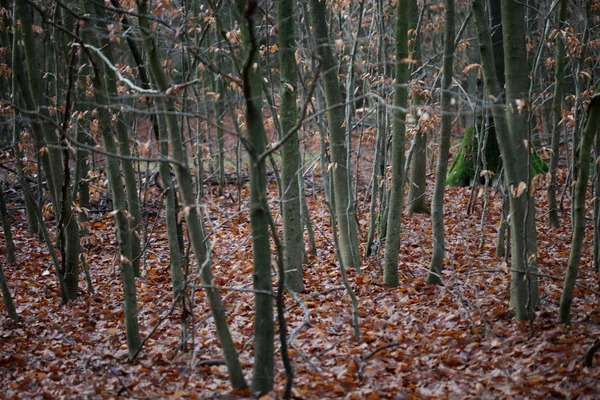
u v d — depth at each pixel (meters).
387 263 7.13
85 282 8.12
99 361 5.46
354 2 11.55
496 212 10.59
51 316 6.82
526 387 4.46
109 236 10.45
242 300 6.91
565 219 9.82
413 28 10.40
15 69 7.02
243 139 3.92
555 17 10.81
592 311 5.66
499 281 6.99
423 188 11.11
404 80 6.55
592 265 7.31
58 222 6.88
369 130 8.67
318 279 7.68
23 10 6.66
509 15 5.27
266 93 6.27
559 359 4.77
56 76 8.34
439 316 6.04
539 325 5.43
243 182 14.50
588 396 4.21
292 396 4.40
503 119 5.30
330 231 10.19
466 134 12.88
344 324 6.08
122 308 7.00
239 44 7.87
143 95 4.47
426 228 9.98
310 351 5.45
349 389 4.63
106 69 6.75
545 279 6.85
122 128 7.30
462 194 11.95
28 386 4.97
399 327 5.90
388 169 8.39
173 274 5.72
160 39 6.28
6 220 8.87
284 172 6.89
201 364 5.18
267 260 4.16
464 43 9.91
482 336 5.46
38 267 8.80
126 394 4.69
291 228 7.00
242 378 4.41
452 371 4.83
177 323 6.38
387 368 4.97
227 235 10.38
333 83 6.98
